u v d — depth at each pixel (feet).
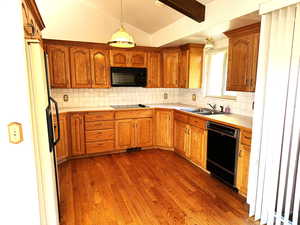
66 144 11.68
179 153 12.68
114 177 9.76
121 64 13.21
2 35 3.67
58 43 11.64
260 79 6.40
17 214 4.22
